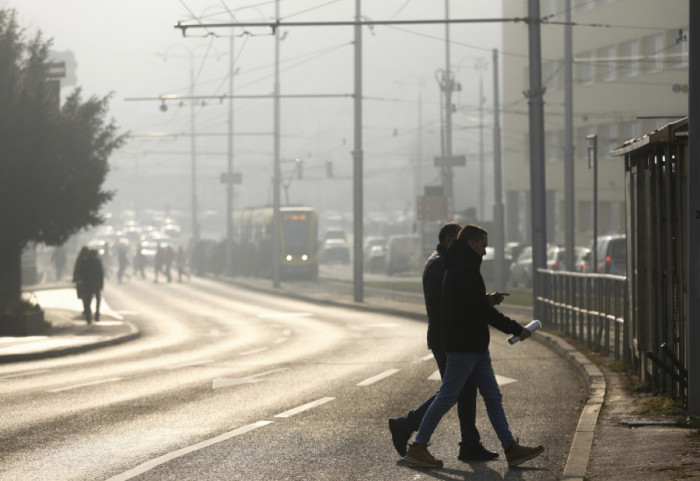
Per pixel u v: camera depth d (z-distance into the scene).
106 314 70.94
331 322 65.44
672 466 17.02
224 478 17.80
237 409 26.45
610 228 133.75
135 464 19.06
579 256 92.50
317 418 24.81
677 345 23.77
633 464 17.50
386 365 38.06
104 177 58.44
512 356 40.09
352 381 32.72
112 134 60.19
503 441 18.58
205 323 65.75
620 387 27.73
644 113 124.38
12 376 35.03
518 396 28.67
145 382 32.94
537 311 52.66
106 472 18.31
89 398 28.81
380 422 24.14
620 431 20.94
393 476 17.91
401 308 74.12
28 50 57.81
